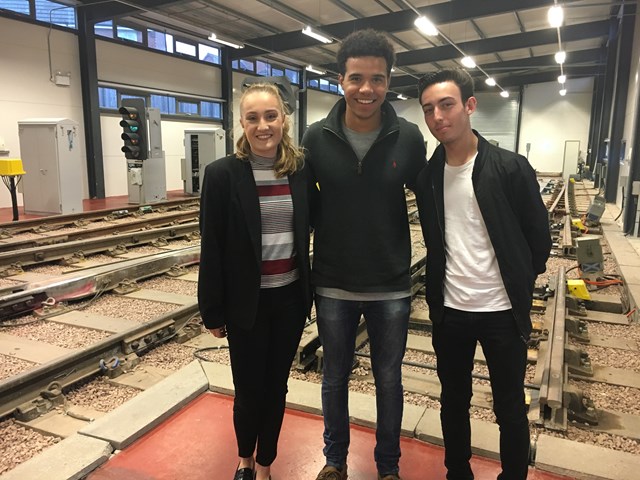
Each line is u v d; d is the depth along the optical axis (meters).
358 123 1.95
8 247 6.86
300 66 23.05
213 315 1.99
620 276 6.40
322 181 1.99
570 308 5.12
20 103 11.90
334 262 1.99
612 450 2.39
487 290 1.85
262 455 2.13
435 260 1.94
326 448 2.16
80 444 2.43
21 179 9.79
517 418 1.88
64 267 6.47
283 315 2.03
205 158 14.03
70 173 9.80
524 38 17.56
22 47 11.83
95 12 12.92
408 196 14.70
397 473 2.15
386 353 2.04
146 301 5.14
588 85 26.48
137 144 11.51
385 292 1.97
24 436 2.78
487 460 2.37
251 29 16.30
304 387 3.05
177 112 17.03
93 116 13.45
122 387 3.37
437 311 1.95
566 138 27.47
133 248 7.75
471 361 2.03
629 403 3.21
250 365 2.04
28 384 3.06
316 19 14.85
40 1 12.16
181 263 6.54
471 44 18.38
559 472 2.27
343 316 2.03
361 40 1.81
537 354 3.85
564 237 8.54
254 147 1.90
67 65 12.93
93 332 4.23
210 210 1.90
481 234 1.85
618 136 14.88
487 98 29.14
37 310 4.67
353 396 2.93
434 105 1.78
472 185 1.83
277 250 1.98
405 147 1.97
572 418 2.91
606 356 4.02
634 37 14.30
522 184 1.80
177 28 16.20
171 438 2.55
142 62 15.22
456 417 2.04
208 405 2.89
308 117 24.72
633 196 9.33
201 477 2.26
